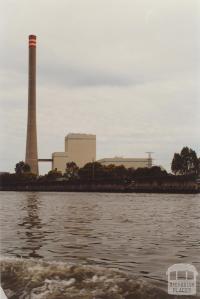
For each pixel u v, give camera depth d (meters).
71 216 40.91
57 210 50.25
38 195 108.81
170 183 118.94
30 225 31.39
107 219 37.12
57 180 154.25
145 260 15.91
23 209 52.34
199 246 19.77
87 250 18.55
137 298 10.72
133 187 132.25
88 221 35.03
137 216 40.97
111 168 148.75
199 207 56.59
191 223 33.06
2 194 117.88
